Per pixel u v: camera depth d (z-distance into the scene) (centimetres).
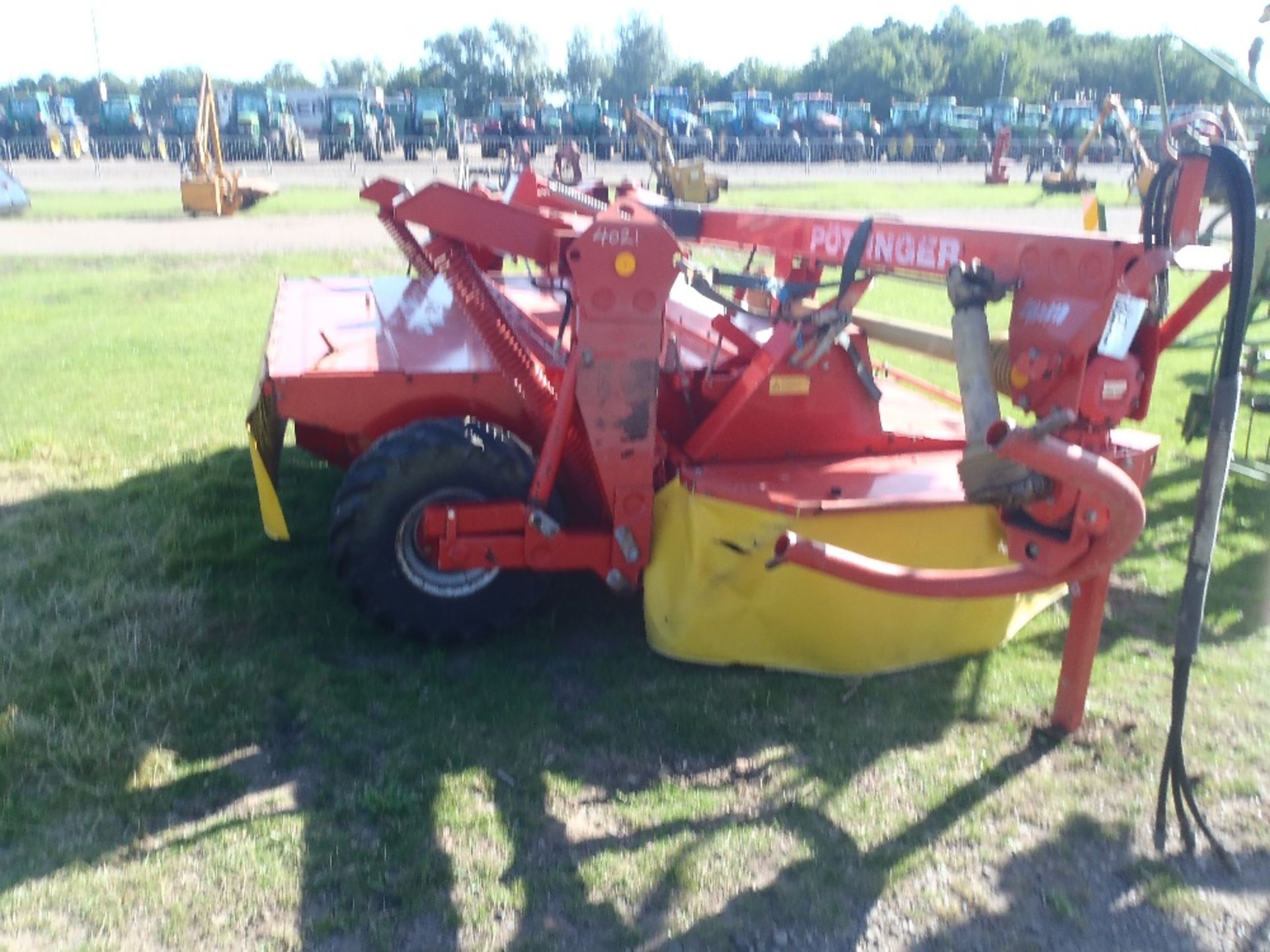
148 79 8994
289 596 467
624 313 374
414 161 3591
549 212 466
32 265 1502
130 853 311
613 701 395
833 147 4019
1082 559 316
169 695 386
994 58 7194
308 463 649
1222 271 332
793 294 434
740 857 318
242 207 2253
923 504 403
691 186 2025
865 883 309
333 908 294
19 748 351
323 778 348
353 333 502
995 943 291
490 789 344
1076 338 318
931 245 371
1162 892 309
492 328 420
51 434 698
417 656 421
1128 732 384
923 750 372
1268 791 354
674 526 411
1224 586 508
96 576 485
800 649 416
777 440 434
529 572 426
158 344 981
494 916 293
